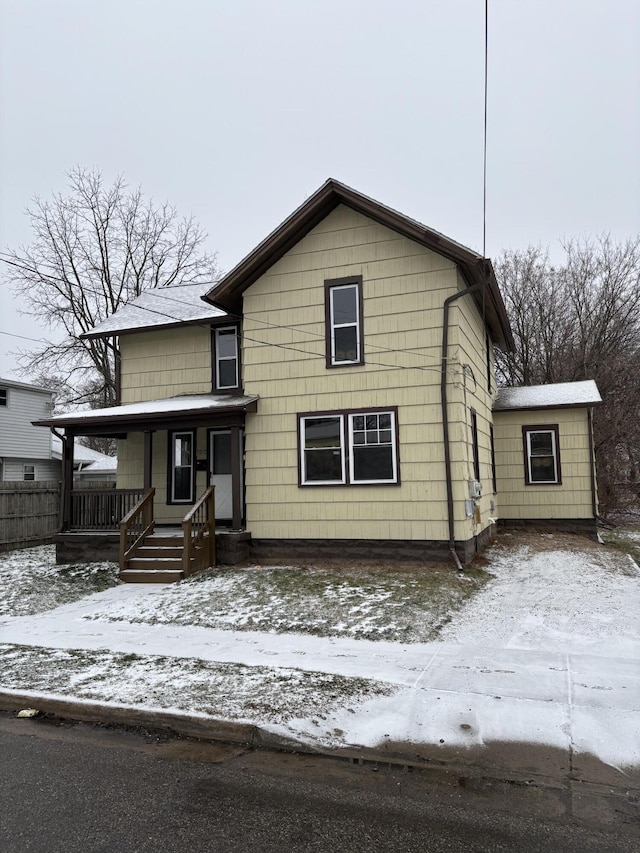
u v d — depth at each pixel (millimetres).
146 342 16188
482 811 3887
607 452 25688
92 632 8703
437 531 11617
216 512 14812
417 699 5699
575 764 4488
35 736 5340
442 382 11695
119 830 3645
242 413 12789
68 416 13875
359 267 12492
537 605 8914
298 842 3508
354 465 12289
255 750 4961
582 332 29547
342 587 10117
